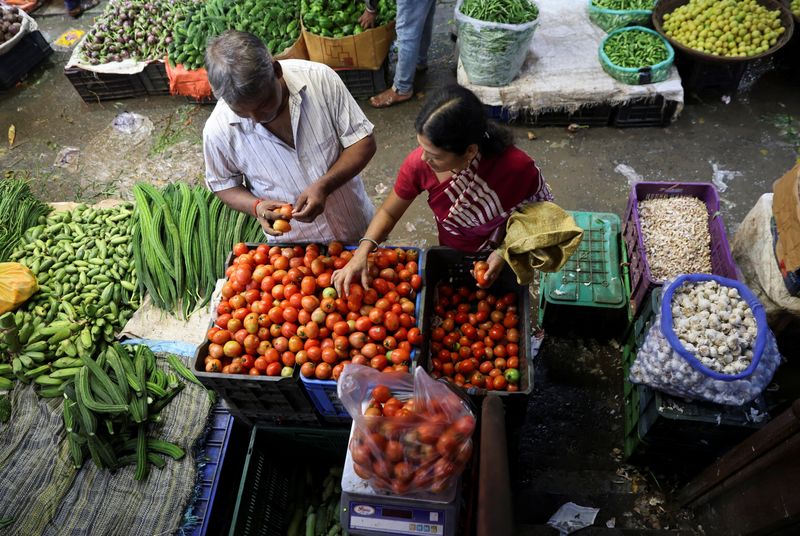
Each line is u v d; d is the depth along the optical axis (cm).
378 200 447
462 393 199
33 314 321
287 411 241
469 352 260
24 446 269
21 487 255
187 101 548
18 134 530
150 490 255
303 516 279
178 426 271
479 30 416
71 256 350
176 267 330
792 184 278
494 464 131
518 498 285
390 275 236
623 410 314
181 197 359
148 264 333
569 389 324
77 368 298
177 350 301
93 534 244
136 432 271
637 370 248
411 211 432
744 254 323
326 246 253
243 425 286
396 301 230
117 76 536
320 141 230
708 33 448
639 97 444
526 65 473
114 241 355
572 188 435
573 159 454
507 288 271
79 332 313
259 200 240
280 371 218
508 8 418
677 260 316
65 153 509
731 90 482
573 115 469
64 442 268
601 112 464
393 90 507
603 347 339
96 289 336
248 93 176
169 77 506
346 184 268
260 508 256
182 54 490
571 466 296
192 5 524
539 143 468
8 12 562
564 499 283
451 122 167
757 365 220
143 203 357
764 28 439
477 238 242
